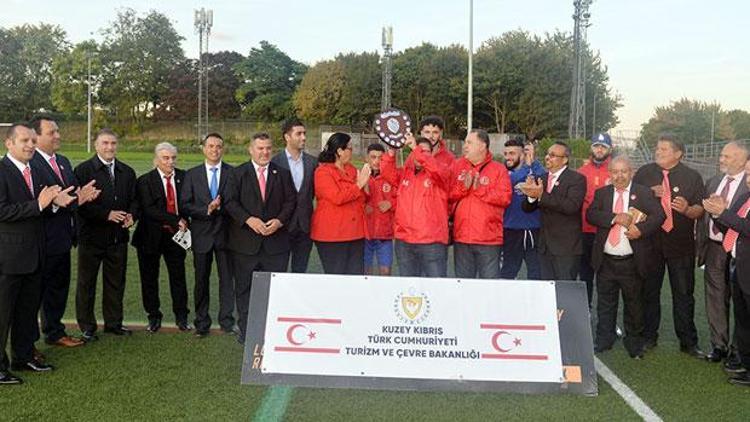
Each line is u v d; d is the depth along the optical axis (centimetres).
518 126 5097
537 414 409
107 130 565
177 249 590
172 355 518
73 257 934
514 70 4872
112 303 574
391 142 556
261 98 5959
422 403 425
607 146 636
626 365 515
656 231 540
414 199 538
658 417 408
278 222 552
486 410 415
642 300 553
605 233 536
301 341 458
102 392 436
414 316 458
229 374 473
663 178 556
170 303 700
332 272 570
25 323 475
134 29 6222
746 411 419
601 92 5153
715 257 527
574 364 451
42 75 6525
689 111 6831
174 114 6353
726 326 530
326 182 555
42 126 510
